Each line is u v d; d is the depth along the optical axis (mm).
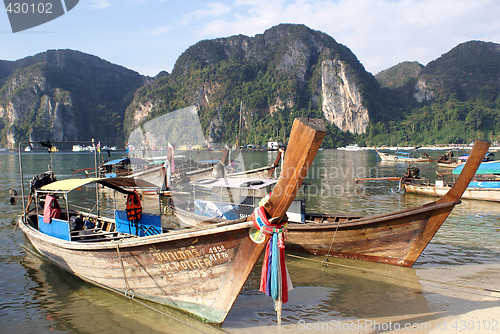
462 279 7523
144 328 5574
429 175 30500
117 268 6398
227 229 4688
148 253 5770
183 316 5875
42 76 176500
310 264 8766
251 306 6340
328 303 6441
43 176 10719
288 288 4574
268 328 5492
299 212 10164
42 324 5824
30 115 161875
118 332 5480
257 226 4402
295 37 188625
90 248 6566
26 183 24672
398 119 171750
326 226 8969
